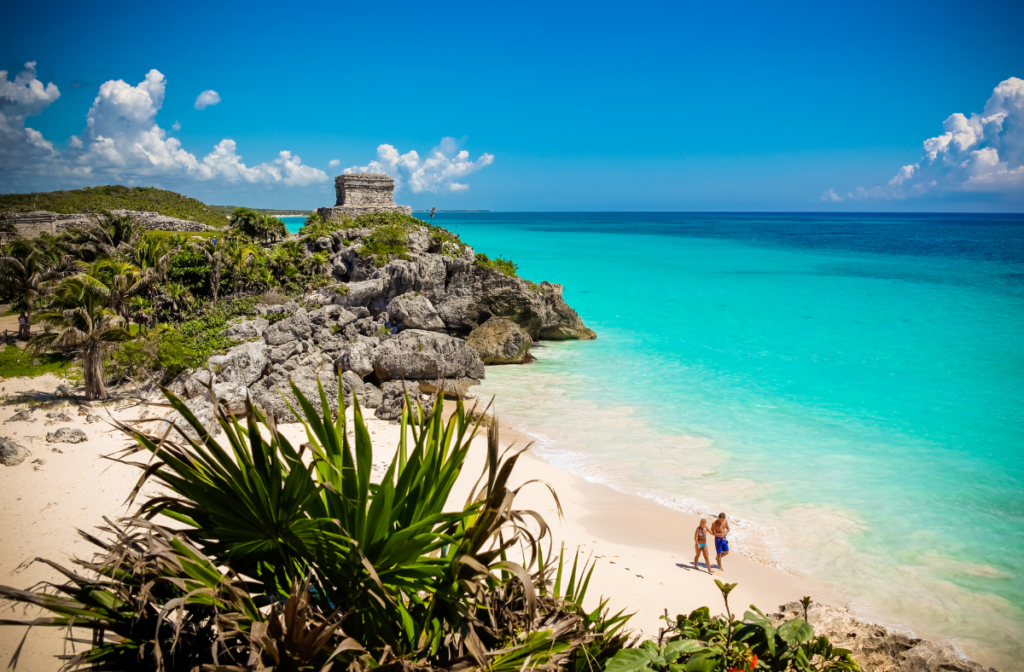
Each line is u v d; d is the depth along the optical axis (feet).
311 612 12.85
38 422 61.67
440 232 139.33
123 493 47.19
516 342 103.24
